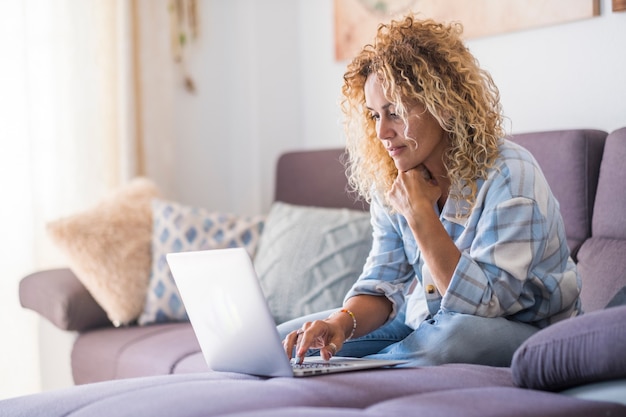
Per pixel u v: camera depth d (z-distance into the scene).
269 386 1.34
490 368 1.46
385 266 1.84
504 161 1.63
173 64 3.58
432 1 2.86
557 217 1.66
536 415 1.14
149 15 3.42
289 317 2.50
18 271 3.14
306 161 3.02
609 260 1.90
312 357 1.72
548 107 2.48
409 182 1.65
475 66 1.69
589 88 2.35
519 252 1.57
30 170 3.16
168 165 3.47
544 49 2.48
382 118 1.69
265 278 2.59
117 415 1.26
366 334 1.79
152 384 1.47
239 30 3.66
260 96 3.60
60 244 2.69
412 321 1.79
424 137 1.66
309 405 1.24
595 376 1.24
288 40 3.64
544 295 1.63
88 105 3.31
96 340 2.57
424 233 1.61
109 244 2.72
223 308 1.47
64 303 2.61
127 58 3.29
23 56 3.14
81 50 3.29
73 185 3.29
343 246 2.53
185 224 2.77
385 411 1.17
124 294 2.68
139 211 2.86
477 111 1.64
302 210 2.74
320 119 3.54
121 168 3.32
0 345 3.12
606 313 1.25
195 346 2.28
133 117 3.32
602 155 2.10
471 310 1.57
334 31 3.32
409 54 1.65
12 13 3.13
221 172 3.73
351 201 2.83
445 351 1.55
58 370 2.79
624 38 2.25
